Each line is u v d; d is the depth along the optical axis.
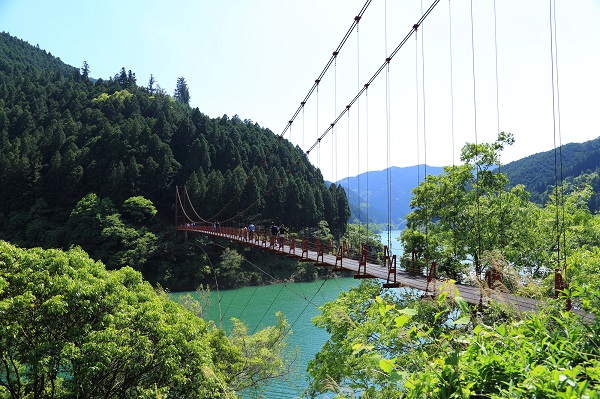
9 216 81.56
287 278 70.38
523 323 3.46
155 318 14.15
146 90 157.50
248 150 106.38
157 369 13.40
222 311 46.69
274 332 25.17
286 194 85.81
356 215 157.75
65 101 124.38
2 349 11.88
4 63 150.50
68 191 84.12
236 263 66.88
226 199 83.75
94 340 12.23
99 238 73.38
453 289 2.99
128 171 86.38
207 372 3.65
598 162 93.25
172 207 90.12
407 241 25.06
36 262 13.79
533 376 2.42
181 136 103.62
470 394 2.52
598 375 2.32
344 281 66.62
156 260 72.12
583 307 3.62
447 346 2.88
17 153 89.44
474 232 22.36
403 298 15.51
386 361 2.78
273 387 23.78
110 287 14.38
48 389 13.94
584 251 14.37
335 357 14.48
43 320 12.68
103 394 13.39
